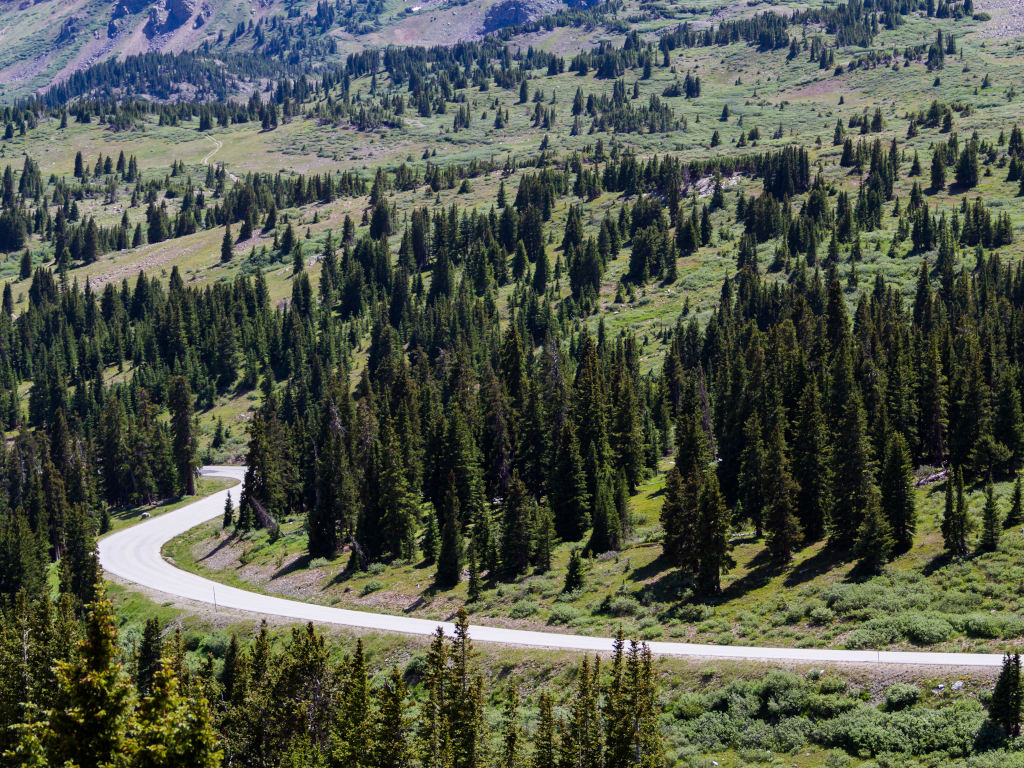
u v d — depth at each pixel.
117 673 29.44
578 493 94.56
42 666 56.47
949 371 98.25
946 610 57.00
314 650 54.97
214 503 137.88
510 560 83.69
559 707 57.34
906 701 48.56
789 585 67.69
